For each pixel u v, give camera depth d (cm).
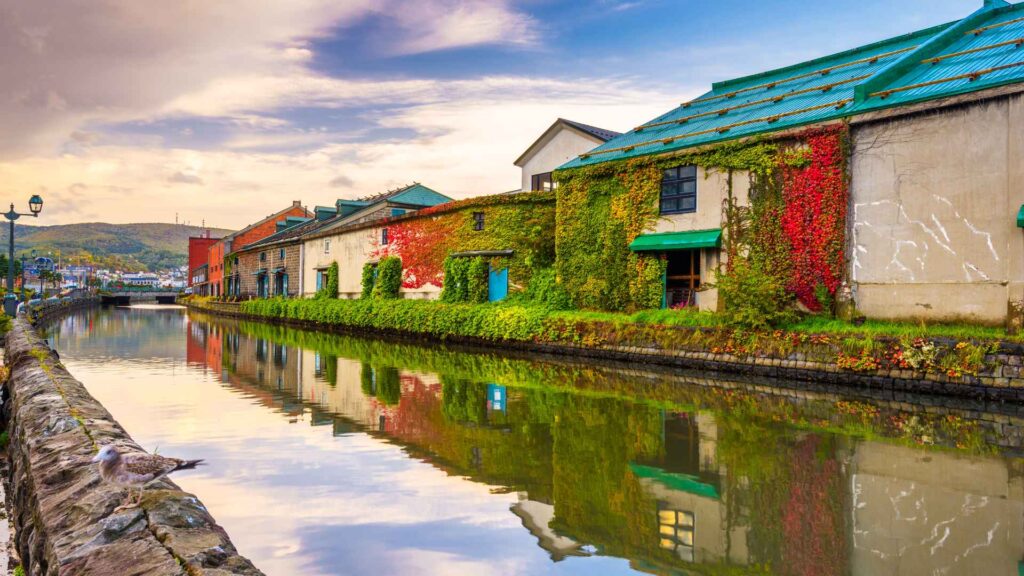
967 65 1459
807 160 1592
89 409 765
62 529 418
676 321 1703
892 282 1438
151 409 1082
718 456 782
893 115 1435
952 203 1347
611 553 510
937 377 1198
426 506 615
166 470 462
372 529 558
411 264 3077
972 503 612
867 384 1280
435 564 490
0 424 1068
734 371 1498
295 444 845
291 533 548
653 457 779
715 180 1805
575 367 1658
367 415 1034
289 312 3716
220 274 6438
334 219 4291
